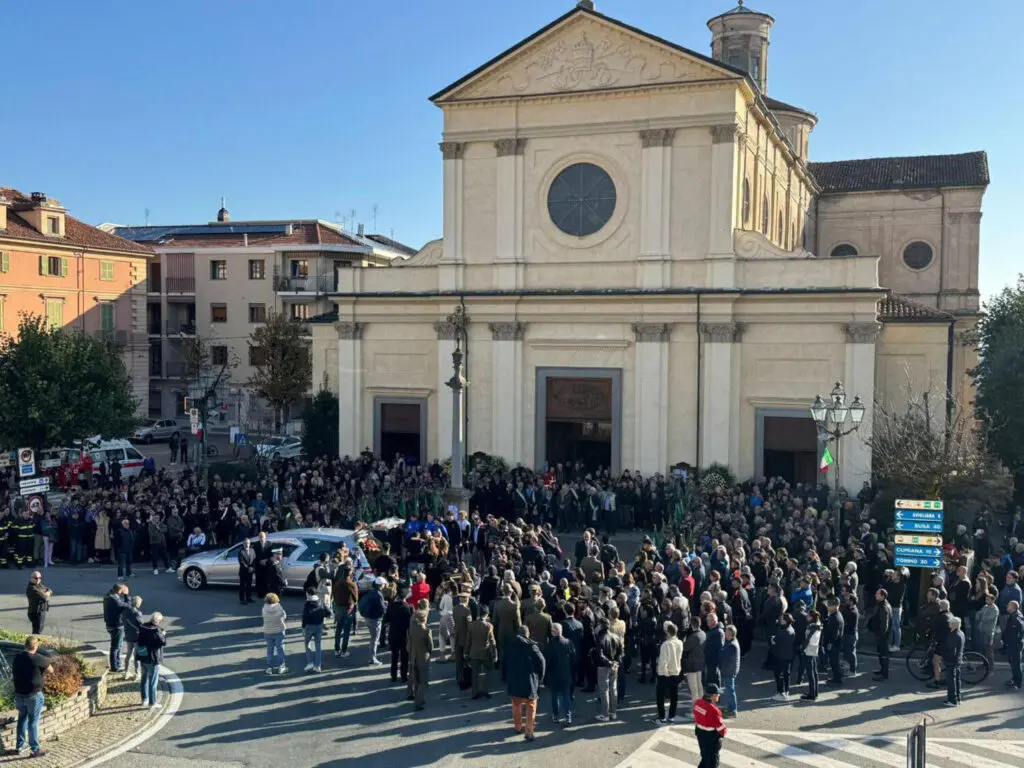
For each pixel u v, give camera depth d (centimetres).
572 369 3569
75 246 5312
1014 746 1473
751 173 3684
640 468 3459
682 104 3388
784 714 1616
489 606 1869
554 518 3169
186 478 3378
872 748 1461
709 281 3378
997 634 1944
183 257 6425
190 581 2467
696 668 1577
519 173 3600
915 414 2808
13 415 3588
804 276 3294
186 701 1631
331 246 6194
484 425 3681
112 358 3962
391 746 1441
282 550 2391
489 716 1576
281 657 1783
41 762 1354
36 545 2784
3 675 1548
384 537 2638
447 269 3697
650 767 1370
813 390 3297
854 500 3092
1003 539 2848
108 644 1962
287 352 5553
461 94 3641
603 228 3519
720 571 2092
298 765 1366
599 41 3466
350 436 3878
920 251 5109
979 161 5178
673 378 3438
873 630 1820
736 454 3384
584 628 1698
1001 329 3631
